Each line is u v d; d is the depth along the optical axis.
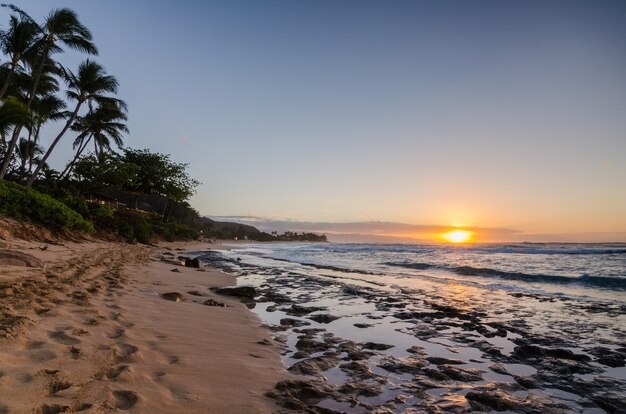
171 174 50.28
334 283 11.76
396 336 5.59
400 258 26.98
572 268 18.09
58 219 18.02
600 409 3.19
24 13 24.89
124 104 34.53
